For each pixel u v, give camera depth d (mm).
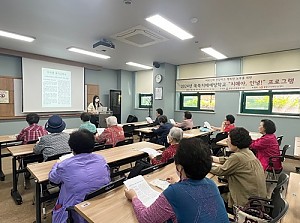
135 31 3693
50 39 4219
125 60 6379
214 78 6145
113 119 3393
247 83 5488
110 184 1458
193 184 890
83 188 1432
